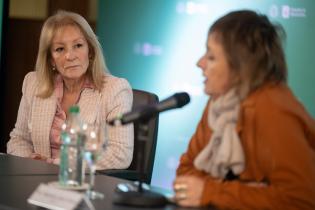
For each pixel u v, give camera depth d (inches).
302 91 291.6
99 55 215.3
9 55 401.4
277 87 133.5
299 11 291.9
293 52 293.9
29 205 124.7
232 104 136.6
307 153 126.1
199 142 155.7
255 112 131.7
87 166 164.4
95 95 212.8
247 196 126.0
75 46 208.4
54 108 215.2
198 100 327.9
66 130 142.7
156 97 218.1
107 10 373.1
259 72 132.4
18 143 225.0
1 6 385.7
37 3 403.2
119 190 139.4
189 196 129.6
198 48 329.4
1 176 155.7
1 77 393.4
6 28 393.4
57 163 198.4
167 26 344.8
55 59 210.4
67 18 211.6
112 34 370.9
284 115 128.5
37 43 397.1
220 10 319.3
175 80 340.5
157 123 208.5
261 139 129.7
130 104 215.2
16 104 403.2
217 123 138.4
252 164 133.0
